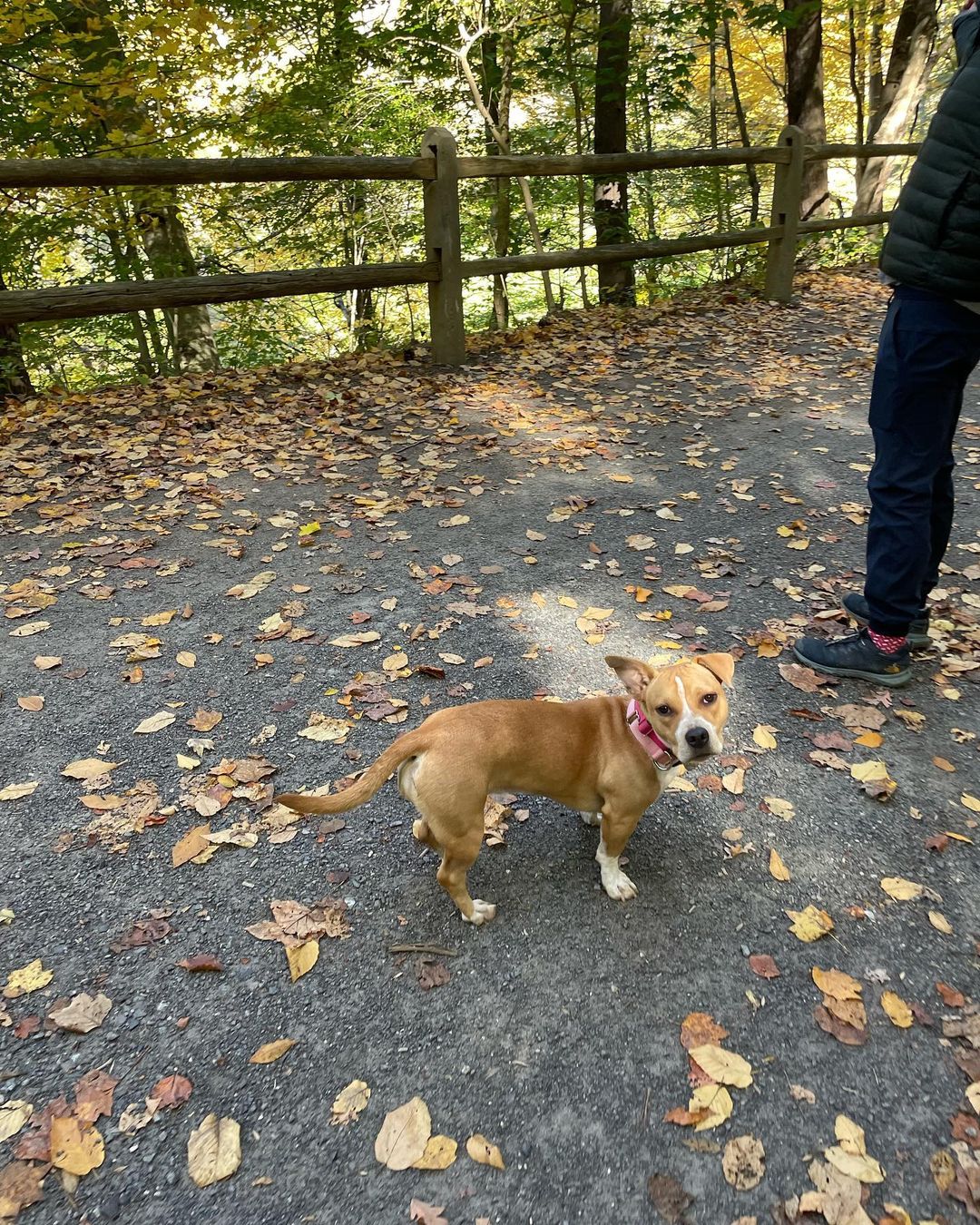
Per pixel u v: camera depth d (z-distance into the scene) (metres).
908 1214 1.69
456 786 2.19
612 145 11.74
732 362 7.49
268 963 2.23
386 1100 1.91
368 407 6.29
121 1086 1.92
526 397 6.57
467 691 3.31
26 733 3.04
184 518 4.66
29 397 6.52
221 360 13.23
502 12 11.56
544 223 16.75
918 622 3.52
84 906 2.37
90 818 2.67
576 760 2.36
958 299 2.82
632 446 5.77
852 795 2.81
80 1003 2.09
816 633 3.70
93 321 10.78
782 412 6.35
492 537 4.55
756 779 2.89
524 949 2.29
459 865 2.27
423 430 5.95
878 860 2.56
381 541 4.48
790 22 11.34
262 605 3.86
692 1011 2.11
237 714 3.16
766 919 2.37
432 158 6.40
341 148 11.90
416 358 7.33
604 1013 2.11
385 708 3.20
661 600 3.97
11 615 3.72
